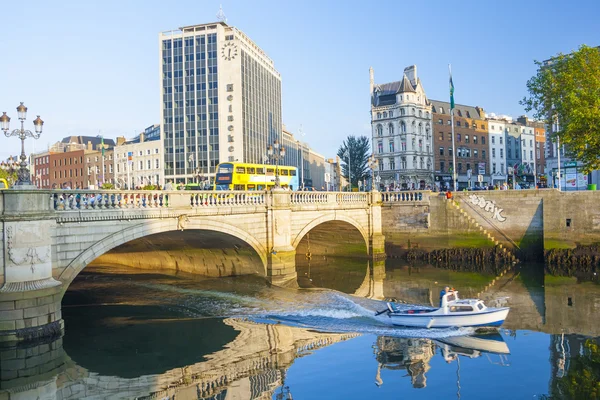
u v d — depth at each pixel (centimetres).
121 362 1708
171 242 3039
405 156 7331
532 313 2258
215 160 7975
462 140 8019
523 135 8962
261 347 1850
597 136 3294
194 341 1923
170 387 1484
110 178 8506
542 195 3612
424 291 2798
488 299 2538
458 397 1384
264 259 2955
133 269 3609
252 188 4291
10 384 1518
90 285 2958
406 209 4125
